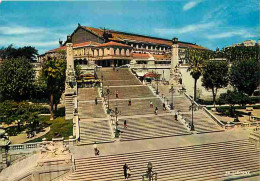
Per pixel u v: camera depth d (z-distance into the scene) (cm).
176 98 5053
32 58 8819
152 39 11600
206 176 2497
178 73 5756
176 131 3609
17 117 3619
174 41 5784
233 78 5794
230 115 4741
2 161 2717
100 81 5616
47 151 2528
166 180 2402
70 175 2406
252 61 5656
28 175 2381
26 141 3191
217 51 9456
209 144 3067
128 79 6166
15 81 4881
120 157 2683
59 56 6938
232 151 2967
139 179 2391
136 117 4028
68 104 4519
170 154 2798
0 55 8056
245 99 4616
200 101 6047
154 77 6525
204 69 5694
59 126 3916
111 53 7794
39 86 5228
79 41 9800
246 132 3638
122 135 3388
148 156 2736
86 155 2700
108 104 4378
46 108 5141
